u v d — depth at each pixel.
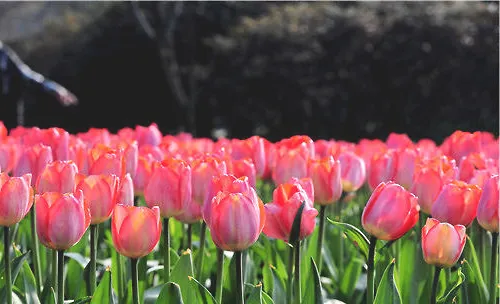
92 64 24.61
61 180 2.39
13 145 3.14
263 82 20.31
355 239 2.46
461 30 18.81
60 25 28.56
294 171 2.88
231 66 20.97
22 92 7.88
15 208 2.11
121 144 3.18
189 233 2.81
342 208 4.35
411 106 19.45
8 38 35.06
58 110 25.25
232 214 1.96
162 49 22.77
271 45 20.27
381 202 2.10
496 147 4.02
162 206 2.38
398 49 19.30
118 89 24.59
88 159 2.79
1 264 2.70
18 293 2.37
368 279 2.20
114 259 2.81
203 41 22.12
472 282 2.58
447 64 18.98
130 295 2.47
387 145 4.58
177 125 24.36
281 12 21.48
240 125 21.45
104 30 24.47
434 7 19.47
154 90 24.36
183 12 23.55
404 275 2.81
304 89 19.83
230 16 23.84
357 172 3.22
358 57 19.59
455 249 2.13
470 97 19.02
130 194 2.40
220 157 2.92
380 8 20.31
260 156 3.24
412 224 2.11
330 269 3.17
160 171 2.38
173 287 2.06
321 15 20.48
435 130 19.31
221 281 2.43
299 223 2.14
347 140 20.11
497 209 2.30
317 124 20.16
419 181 2.54
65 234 2.05
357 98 19.78
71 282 3.03
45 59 26.55
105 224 3.81
